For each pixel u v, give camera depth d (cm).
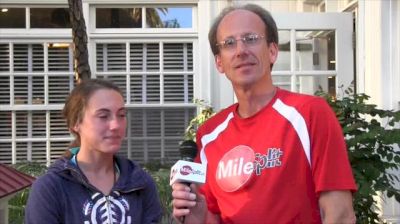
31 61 477
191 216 172
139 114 484
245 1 474
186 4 480
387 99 408
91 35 473
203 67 471
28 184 252
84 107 182
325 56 455
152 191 194
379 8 413
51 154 480
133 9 483
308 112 163
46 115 480
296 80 449
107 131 181
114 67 480
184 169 163
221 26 178
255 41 173
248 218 165
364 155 309
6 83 476
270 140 166
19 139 477
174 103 481
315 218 161
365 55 438
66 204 175
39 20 480
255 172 166
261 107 174
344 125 317
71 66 477
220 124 183
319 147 159
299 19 448
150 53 482
